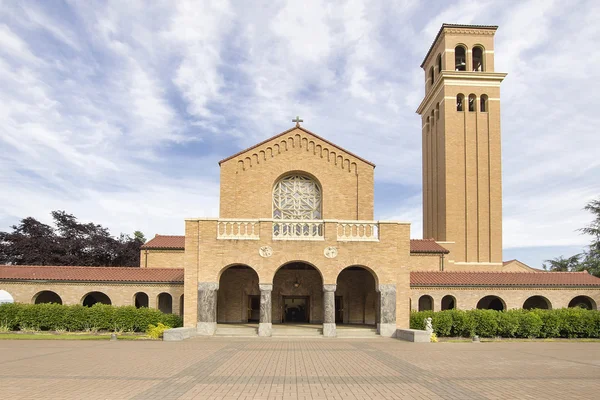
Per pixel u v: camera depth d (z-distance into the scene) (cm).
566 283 3772
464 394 1341
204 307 3034
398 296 3122
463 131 5109
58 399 1248
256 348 2373
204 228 3109
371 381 1520
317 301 3722
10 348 2334
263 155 3750
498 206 5006
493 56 5256
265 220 3117
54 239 6066
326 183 3744
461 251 4919
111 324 3231
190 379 1524
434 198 5456
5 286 3606
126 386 1410
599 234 5838
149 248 4178
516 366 1856
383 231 3161
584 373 1705
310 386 1435
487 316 3164
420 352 2261
